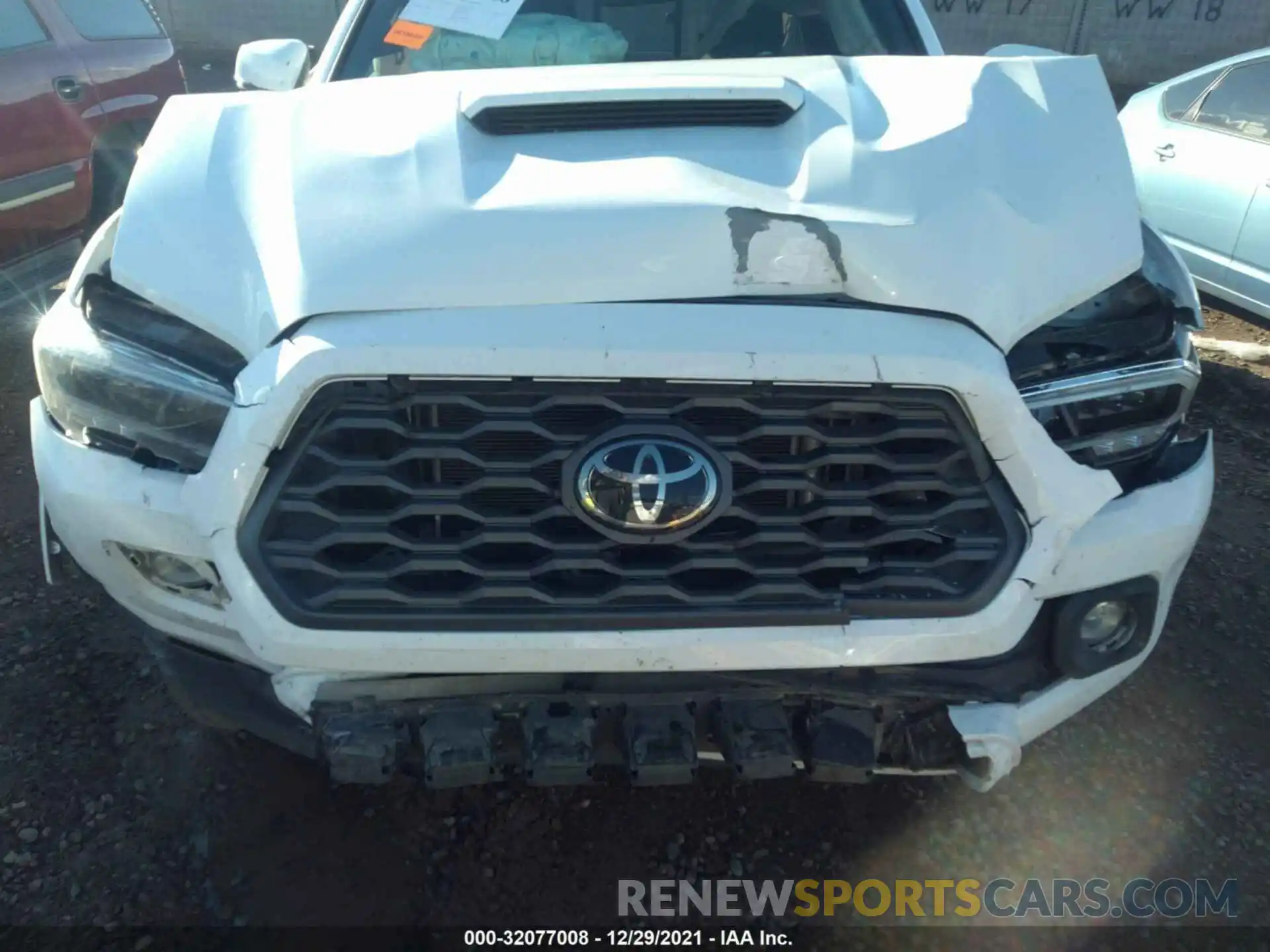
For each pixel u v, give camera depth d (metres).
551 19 2.92
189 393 1.83
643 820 2.41
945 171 1.93
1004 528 1.79
